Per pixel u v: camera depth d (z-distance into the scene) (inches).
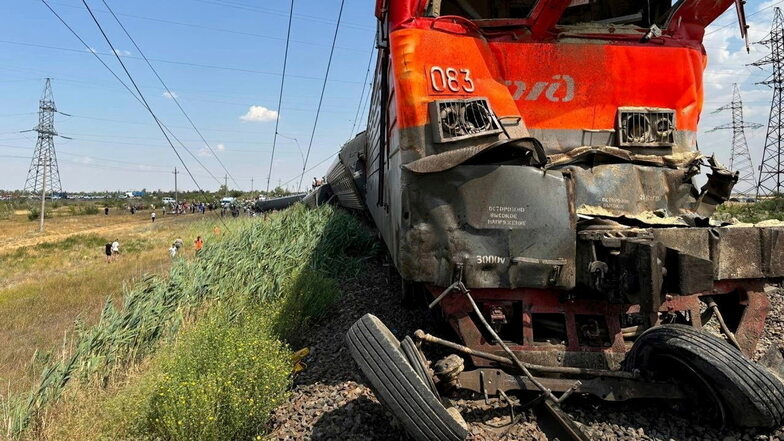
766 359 156.8
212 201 3447.3
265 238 534.3
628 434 143.7
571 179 159.5
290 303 288.8
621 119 188.7
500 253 156.1
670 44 194.2
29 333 413.4
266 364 179.0
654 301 127.6
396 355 131.1
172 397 163.0
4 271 945.5
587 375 155.1
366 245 522.9
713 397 138.3
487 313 164.6
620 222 172.4
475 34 182.5
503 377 149.2
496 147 154.6
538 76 187.2
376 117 328.2
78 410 189.2
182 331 274.4
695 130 197.8
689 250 150.3
